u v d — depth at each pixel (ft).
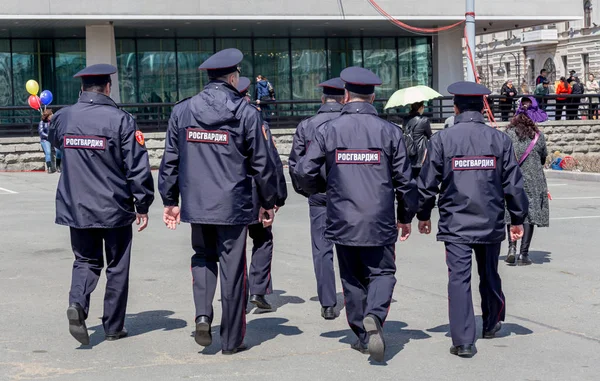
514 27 109.40
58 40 97.91
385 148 19.04
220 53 19.56
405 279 29.68
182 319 23.48
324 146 19.31
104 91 20.57
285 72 105.19
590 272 31.04
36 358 19.48
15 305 25.03
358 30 102.06
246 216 19.43
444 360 19.58
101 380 17.85
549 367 19.08
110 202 20.12
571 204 52.42
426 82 109.60
